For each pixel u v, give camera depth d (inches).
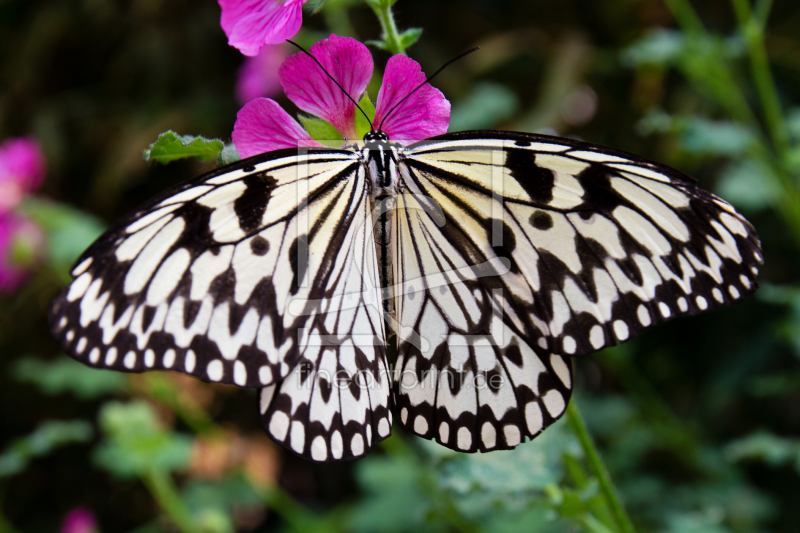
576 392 32.9
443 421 18.5
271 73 34.4
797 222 26.8
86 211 43.9
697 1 41.8
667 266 18.1
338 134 18.5
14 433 47.1
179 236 17.9
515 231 18.4
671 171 17.9
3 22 46.3
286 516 32.8
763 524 29.5
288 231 18.3
